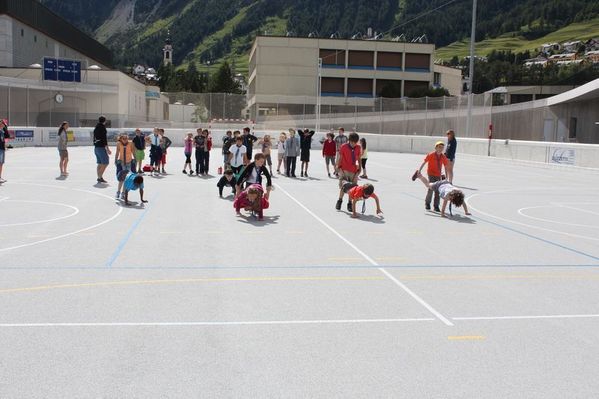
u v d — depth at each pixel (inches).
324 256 377.1
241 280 314.2
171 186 759.1
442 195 557.9
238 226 482.9
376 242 427.5
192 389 182.5
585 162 1146.7
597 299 291.1
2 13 2293.3
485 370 200.8
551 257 389.1
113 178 827.4
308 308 266.2
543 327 246.5
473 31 1624.0
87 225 473.4
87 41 3491.6
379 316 256.8
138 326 239.0
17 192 663.8
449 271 344.5
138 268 337.4
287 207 596.4
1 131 761.6
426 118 2011.6
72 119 2080.5
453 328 243.0
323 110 2395.4
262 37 3366.1
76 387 183.0
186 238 428.5
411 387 186.7
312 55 3400.6
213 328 237.8
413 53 3479.3
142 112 2839.6
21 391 180.1
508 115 2134.6
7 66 2327.8
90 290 291.3
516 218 558.3
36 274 321.7
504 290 304.8
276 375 193.6
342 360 206.8
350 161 572.4
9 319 246.2
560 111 1991.9
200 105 2320.4
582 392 185.5
